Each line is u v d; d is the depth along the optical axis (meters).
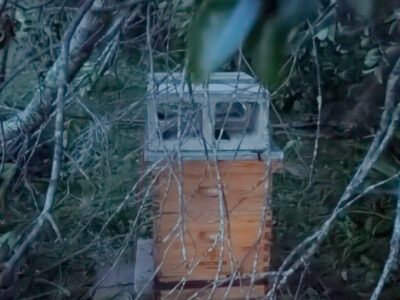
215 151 1.24
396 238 0.97
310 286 2.14
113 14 1.19
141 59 1.87
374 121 2.16
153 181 1.33
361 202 2.17
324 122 2.32
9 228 2.07
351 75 2.23
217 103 1.47
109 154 2.29
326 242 2.27
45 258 2.09
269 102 1.45
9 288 1.59
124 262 2.11
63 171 2.25
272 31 0.66
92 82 1.98
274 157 1.55
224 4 0.65
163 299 1.33
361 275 2.22
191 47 0.68
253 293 1.64
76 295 2.04
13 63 1.68
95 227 2.26
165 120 1.41
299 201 2.37
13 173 2.08
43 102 1.59
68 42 0.82
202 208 1.60
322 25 0.96
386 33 1.48
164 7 1.42
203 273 1.66
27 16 1.77
